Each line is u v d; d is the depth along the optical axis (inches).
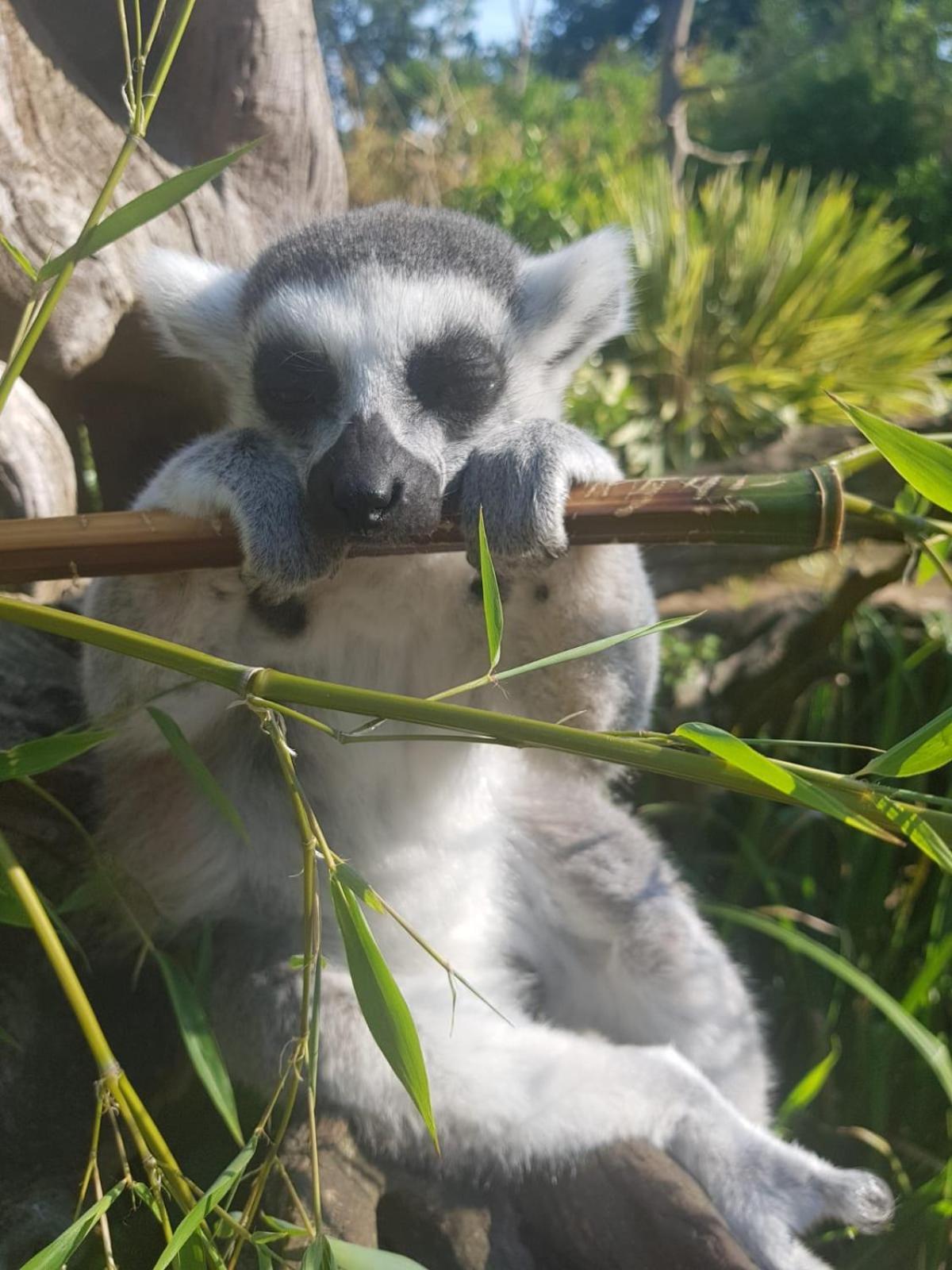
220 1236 7.7
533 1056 10.6
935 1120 14.3
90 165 14.3
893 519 8.8
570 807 13.1
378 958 6.6
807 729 19.2
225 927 11.3
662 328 31.1
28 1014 10.4
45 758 7.4
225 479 8.7
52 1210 9.6
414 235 11.2
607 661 10.6
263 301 10.9
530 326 11.5
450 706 6.4
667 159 50.7
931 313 34.4
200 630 9.8
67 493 13.2
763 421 30.5
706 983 12.9
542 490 8.7
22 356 7.4
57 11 14.7
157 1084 10.8
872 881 16.8
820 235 33.5
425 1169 10.3
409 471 9.4
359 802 11.0
